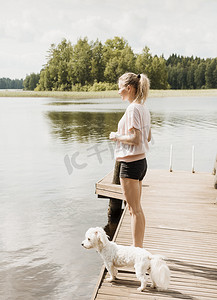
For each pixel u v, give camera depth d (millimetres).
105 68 95000
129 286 3105
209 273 3346
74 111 35000
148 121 3158
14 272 4309
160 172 8750
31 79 128625
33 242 5238
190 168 10750
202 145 14898
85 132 19344
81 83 98188
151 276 2889
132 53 97500
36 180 9227
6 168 10719
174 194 6586
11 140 16609
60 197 7684
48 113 32781
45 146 14812
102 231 3033
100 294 2975
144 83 3049
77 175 9805
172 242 4148
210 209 5629
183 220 5039
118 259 3025
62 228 5848
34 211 6715
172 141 16016
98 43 98688
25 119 27375
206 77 130750
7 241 5262
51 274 4258
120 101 58250
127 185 3111
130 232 4438
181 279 3221
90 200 7484
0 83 193375
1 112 34312
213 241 4203
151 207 5723
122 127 3055
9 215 6461
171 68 141750
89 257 4746
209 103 48875
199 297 2932
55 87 101438
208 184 7426
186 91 89500
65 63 100188
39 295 3795
